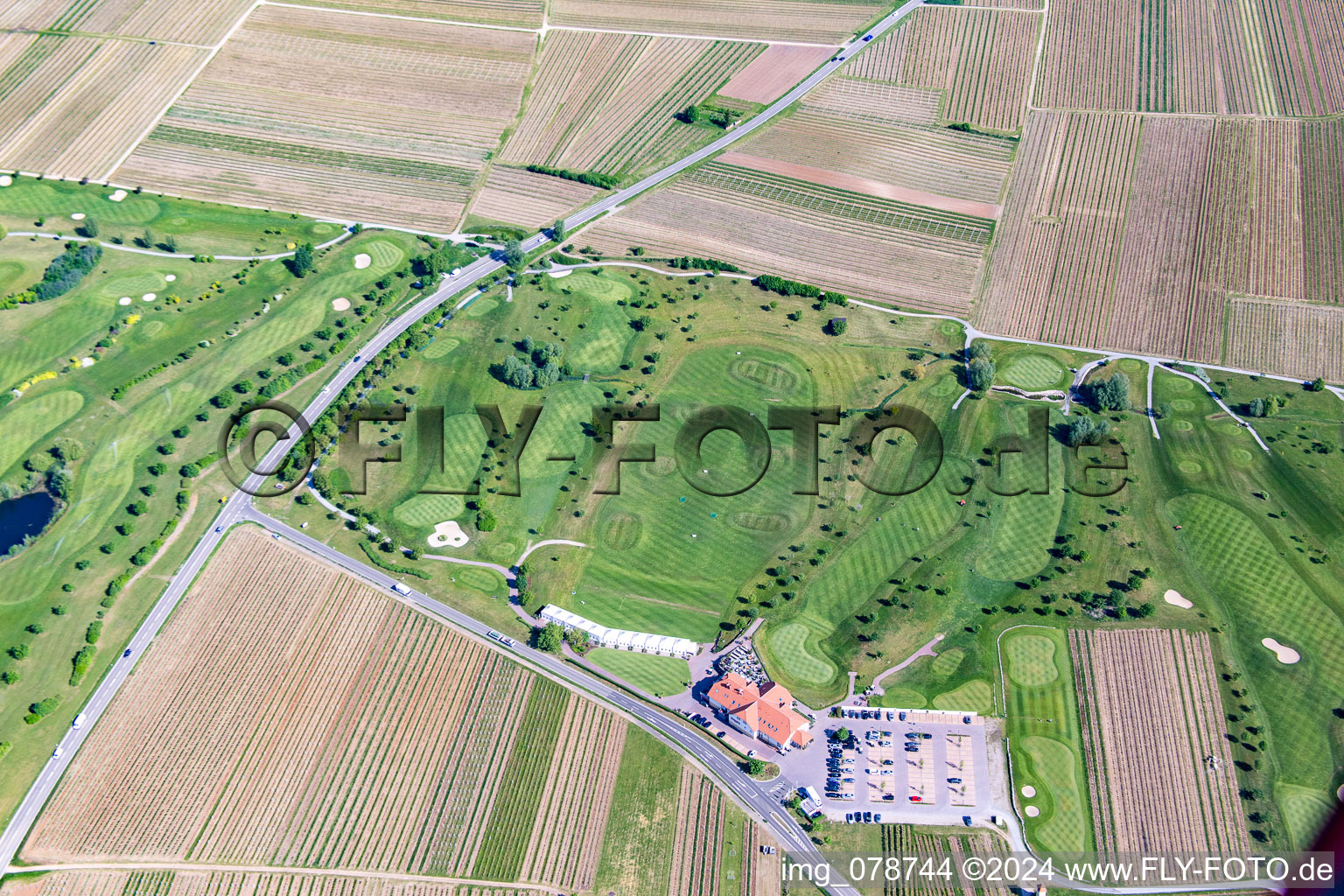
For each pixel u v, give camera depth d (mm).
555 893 159000
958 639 190750
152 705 182875
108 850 164125
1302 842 160875
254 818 168250
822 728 178250
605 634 192750
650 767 173625
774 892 157500
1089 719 178125
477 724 180625
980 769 172125
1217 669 183375
